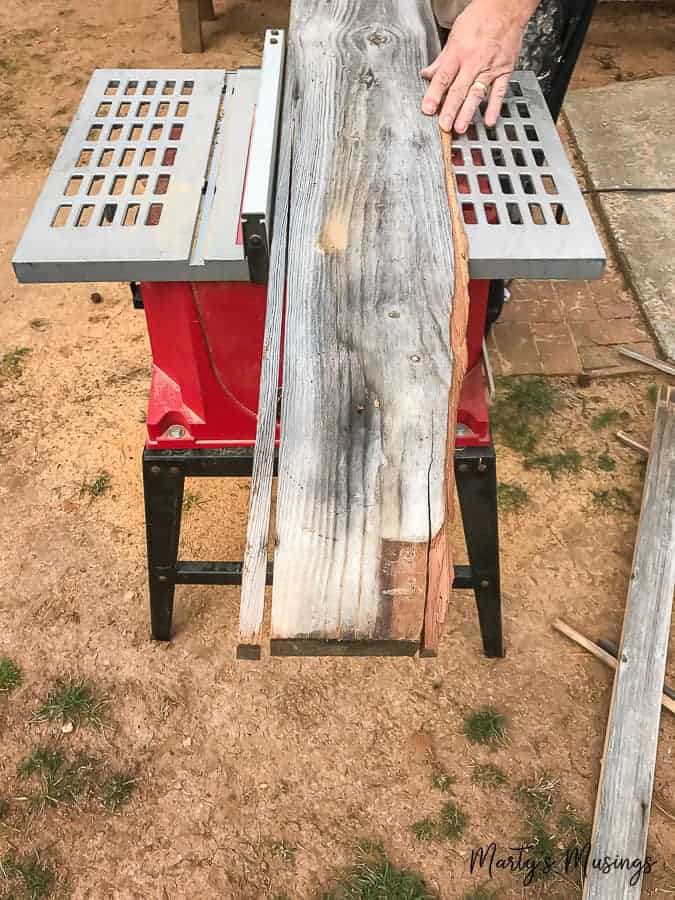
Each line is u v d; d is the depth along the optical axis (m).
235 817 1.82
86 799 1.84
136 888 1.72
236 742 1.94
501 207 1.33
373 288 1.21
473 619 2.16
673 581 2.10
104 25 4.61
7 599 2.20
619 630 2.14
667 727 1.94
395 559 1.00
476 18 1.47
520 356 2.79
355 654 1.01
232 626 2.15
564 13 2.01
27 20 4.64
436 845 1.77
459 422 1.60
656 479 2.33
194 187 1.36
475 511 1.71
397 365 1.13
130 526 2.37
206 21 4.60
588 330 2.89
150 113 1.54
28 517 2.39
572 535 2.34
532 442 2.57
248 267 1.25
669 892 1.69
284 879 1.73
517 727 1.96
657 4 4.75
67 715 1.98
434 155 1.39
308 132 1.43
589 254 1.24
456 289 1.20
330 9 1.71
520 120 1.51
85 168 1.40
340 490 1.04
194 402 1.61
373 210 1.30
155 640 2.11
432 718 1.97
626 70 4.31
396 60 1.58
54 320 2.99
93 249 1.25
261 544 1.02
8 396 2.72
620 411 2.65
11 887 1.72
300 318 1.18
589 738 1.94
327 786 1.86
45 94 4.07
